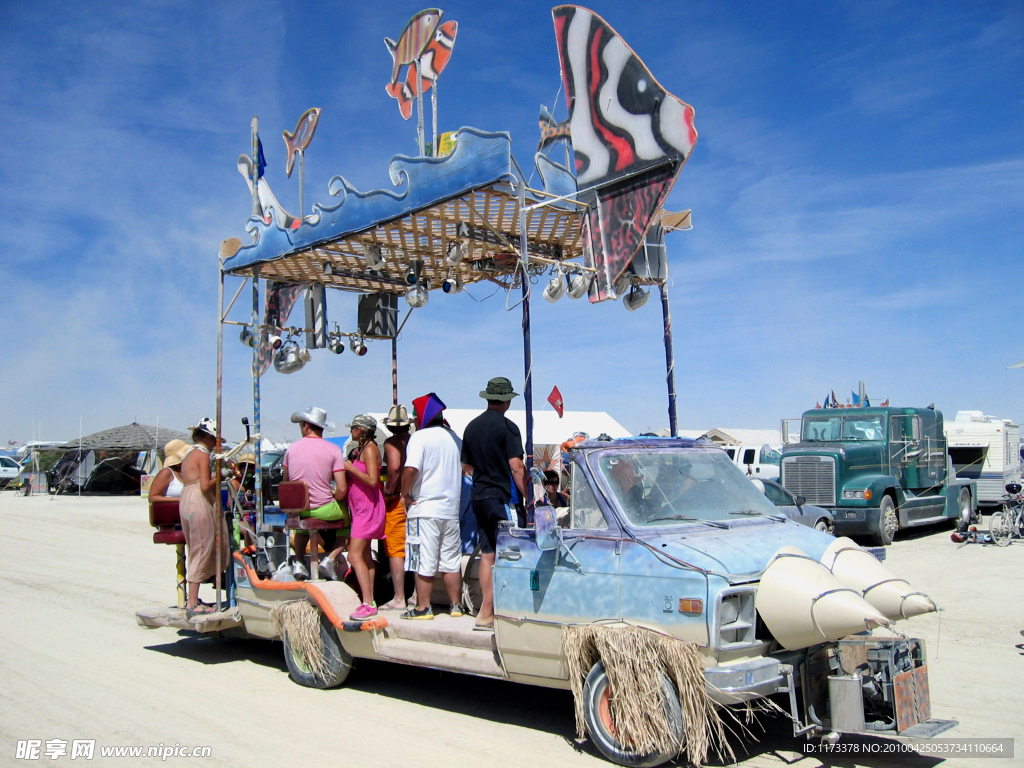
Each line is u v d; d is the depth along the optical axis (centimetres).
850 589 435
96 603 1036
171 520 765
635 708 433
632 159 564
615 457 519
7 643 804
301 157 742
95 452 3697
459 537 625
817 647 464
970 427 2083
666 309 640
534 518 516
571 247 758
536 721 542
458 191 589
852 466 1548
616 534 478
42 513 2592
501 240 679
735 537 480
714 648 420
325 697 609
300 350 833
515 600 512
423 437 610
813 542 504
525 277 561
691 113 523
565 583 487
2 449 5491
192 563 725
